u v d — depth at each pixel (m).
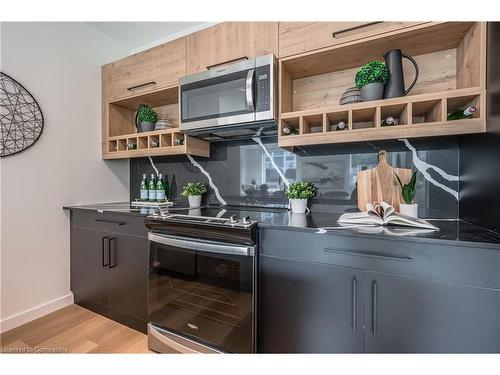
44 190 1.71
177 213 1.48
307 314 1.05
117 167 2.23
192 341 1.28
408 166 1.36
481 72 1.00
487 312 0.80
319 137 1.28
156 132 1.80
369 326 0.94
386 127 1.15
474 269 0.81
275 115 1.37
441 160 1.30
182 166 2.10
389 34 1.15
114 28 2.04
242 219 1.21
